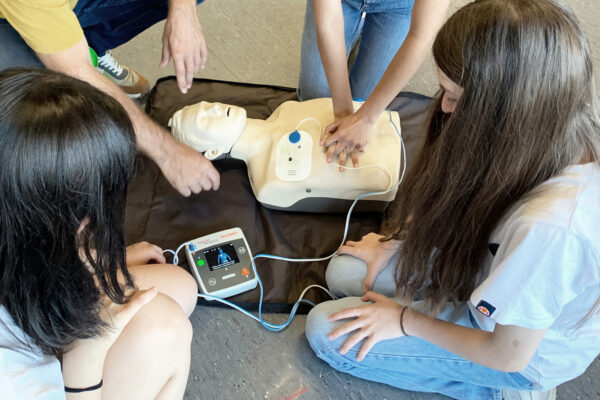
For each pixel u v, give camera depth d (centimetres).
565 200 68
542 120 65
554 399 110
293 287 124
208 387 111
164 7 149
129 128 58
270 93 164
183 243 125
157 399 94
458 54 66
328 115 135
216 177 129
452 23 68
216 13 197
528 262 70
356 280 116
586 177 69
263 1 204
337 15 111
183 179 125
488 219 77
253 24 195
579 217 67
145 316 89
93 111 54
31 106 51
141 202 134
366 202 131
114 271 68
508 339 79
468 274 87
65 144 51
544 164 69
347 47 150
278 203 133
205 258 121
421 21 101
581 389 114
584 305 76
